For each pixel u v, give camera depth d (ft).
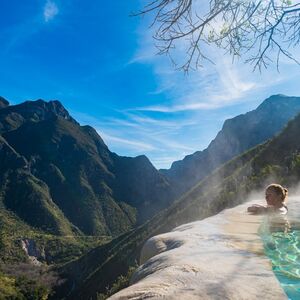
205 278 10.09
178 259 12.26
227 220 23.16
